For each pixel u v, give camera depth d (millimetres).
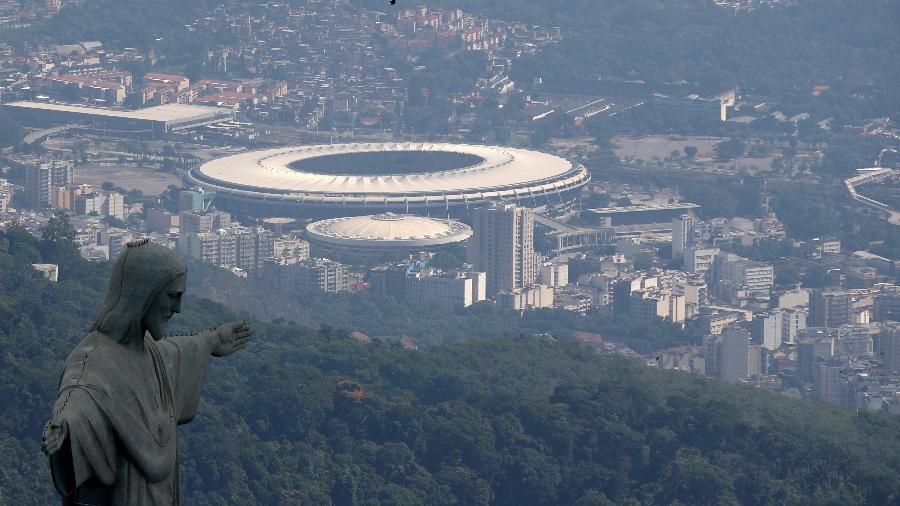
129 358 186000
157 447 184625
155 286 186000
